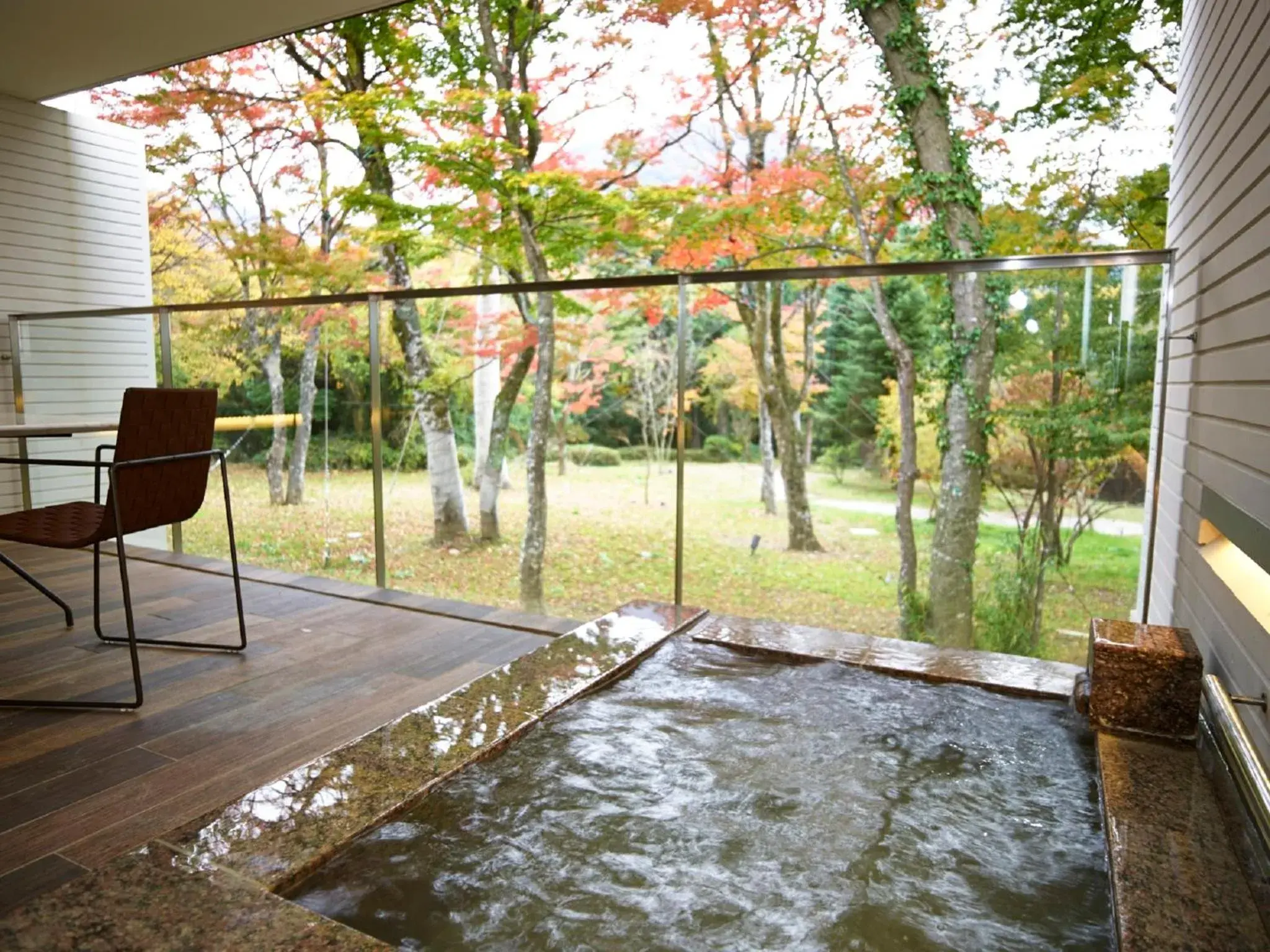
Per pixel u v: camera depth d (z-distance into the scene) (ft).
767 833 5.06
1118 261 9.28
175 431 8.51
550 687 6.90
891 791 5.54
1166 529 11.04
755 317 18.74
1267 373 5.58
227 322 16.97
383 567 13.25
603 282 11.19
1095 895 4.50
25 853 5.48
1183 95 12.30
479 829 5.03
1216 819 4.80
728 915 4.31
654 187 26.13
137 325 19.92
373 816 4.82
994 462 16.89
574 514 19.53
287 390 16.65
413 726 6.13
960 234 24.38
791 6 25.14
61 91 18.10
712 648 8.09
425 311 17.57
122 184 20.97
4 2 13.29
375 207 27.94
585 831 5.04
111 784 6.43
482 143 26.08
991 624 16.75
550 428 19.44
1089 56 24.40
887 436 17.89
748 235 26.35
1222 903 4.00
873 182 25.45
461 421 18.40
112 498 7.81
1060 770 5.82
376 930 4.14
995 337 16.87
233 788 6.37
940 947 4.08
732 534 18.94
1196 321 8.84
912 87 24.20
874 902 4.42
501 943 4.08
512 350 18.95
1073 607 16.20
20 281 18.94
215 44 15.21
